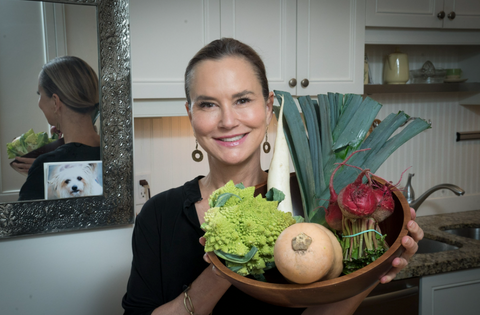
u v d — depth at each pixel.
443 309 1.65
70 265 1.38
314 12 1.73
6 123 1.24
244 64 0.75
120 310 1.45
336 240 0.51
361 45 1.83
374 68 2.25
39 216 1.31
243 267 0.52
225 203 0.56
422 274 1.57
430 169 2.42
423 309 1.62
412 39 1.97
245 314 0.85
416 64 2.35
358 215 0.50
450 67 2.42
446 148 2.45
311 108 0.73
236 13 1.61
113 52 1.33
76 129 1.32
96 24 1.30
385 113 2.29
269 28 1.66
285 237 0.47
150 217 0.92
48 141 1.29
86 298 1.41
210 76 0.74
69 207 1.34
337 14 1.77
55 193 1.32
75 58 1.29
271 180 0.67
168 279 0.88
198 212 0.87
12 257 1.32
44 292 1.36
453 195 2.47
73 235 1.38
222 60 0.74
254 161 0.84
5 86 1.23
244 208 0.55
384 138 0.68
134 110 1.55
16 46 1.23
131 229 1.44
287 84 1.72
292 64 1.72
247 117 0.75
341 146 0.69
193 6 1.55
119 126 1.36
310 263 0.45
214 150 0.78
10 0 1.21
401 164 2.36
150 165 1.94
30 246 1.34
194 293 0.75
